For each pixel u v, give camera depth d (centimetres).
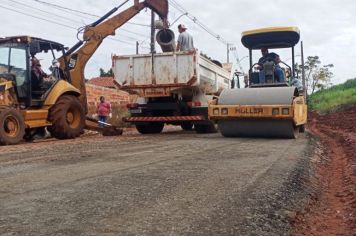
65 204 438
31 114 1310
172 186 520
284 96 1158
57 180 567
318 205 502
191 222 378
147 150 906
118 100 2731
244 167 660
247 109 1167
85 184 535
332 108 3550
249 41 1390
